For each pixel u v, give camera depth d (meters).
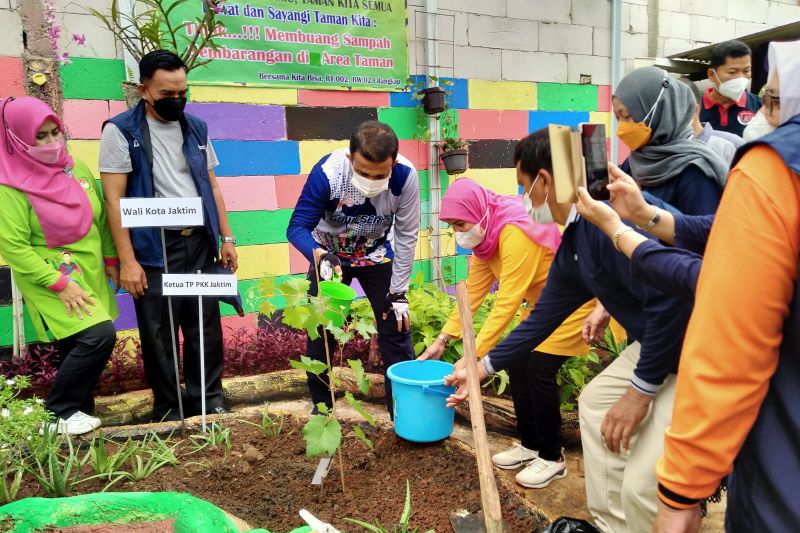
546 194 2.13
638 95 2.23
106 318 3.13
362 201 2.94
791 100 1.14
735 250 1.06
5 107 2.85
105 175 3.17
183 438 2.95
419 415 2.66
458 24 5.50
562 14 6.04
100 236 3.29
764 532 1.12
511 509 2.31
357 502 2.34
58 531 1.90
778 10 7.32
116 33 3.77
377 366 4.25
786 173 1.03
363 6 5.02
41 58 3.94
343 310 2.65
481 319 4.10
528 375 2.76
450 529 2.16
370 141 2.61
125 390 3.99
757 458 1.12
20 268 2.93
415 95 5.39
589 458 2.21
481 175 5.86
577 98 6.27
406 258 3.07
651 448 1.87
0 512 1.92
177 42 4.32
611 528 2.19
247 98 4.67
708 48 6.23
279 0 4.68
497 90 5.80
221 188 4.65
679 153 2.23
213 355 3.61
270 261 4.91
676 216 1.70
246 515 2.23
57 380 3.05
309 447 2.29
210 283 2.86
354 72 5.07
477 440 1.86
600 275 1.99
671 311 1.71
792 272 1.03
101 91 4.17
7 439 2.34
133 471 2.53
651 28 6.52
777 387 1.10
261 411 3.26
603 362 4.03
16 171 2.93
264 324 4.80
